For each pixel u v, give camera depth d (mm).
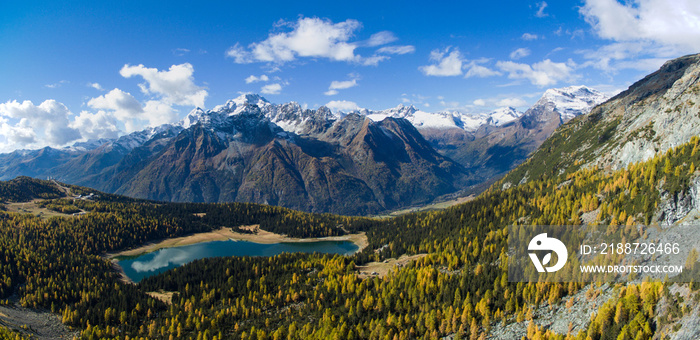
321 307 176375
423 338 141750
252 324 172625
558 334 119812
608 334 111000
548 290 140875
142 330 175500
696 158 159500
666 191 159375
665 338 100500
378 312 165375
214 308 191500
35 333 167125
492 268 170750
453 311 149250
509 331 131875
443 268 194250
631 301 113375
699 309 98938
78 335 174250
